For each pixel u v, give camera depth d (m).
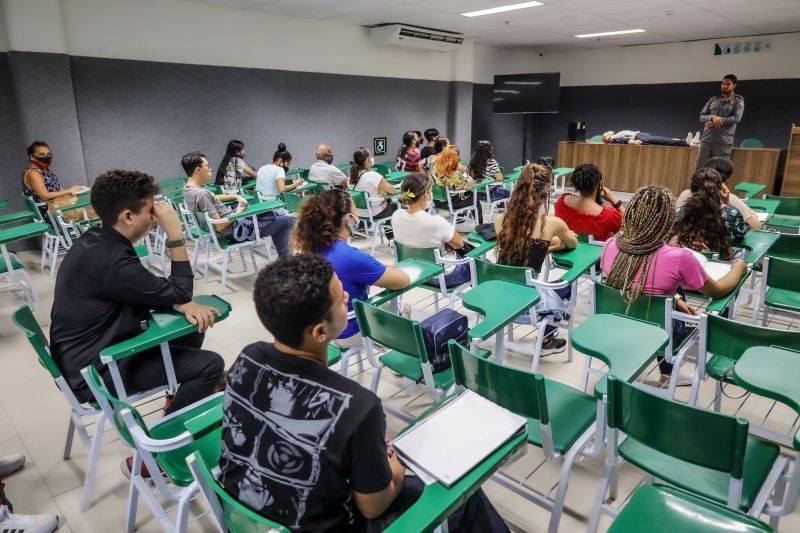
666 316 1.96
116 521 1.88
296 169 7.07
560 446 1.54
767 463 1.42
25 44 4.96
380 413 0.99
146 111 6.01
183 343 2.08
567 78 11.66
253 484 1.01
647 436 1.30
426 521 0.93
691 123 10.25
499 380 1.43
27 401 2.68
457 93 9.70
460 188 5.54
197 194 4.03
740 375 1.33
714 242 2.61
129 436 1.45
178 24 6.11
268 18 6.91
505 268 2.43
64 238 4.47
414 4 6.27
